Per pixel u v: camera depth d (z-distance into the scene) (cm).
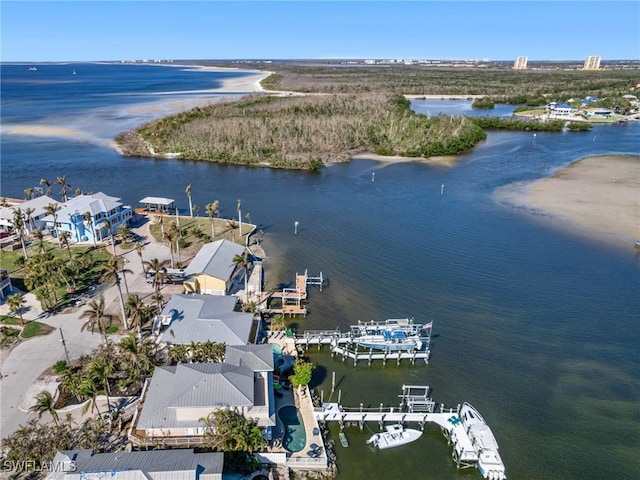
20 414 4828
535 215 11169
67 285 7262
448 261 8850
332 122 18550
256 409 4559
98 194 9775
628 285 7950
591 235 9931
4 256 8400
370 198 12525
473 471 4647
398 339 6266
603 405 5462
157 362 5459
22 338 6044
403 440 4922
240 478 4303
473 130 19675
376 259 8912
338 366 6072
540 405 5456
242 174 14625
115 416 4862
